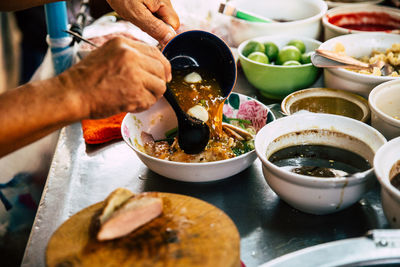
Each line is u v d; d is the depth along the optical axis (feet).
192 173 3.65
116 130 4.68
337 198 3.15
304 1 6.81
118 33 6.73
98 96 2.95
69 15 9.22
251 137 4.41
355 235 3.28
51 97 2.84
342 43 5.50
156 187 3.96
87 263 2.43
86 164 4.35
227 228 2.65
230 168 3.70
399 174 3.20
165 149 4.37
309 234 3.31
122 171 4.22
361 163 3.66
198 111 4.16
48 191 3.99
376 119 4.00
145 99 3.20
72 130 4.98
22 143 2.99
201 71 4.50
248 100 4.64
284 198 3.40
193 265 2.38
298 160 3.79
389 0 7.51
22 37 10.01
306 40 5.86
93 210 2.85
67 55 6.86
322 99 4.80
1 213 6.82
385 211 2.99
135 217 2.63
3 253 6.39
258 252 3.17
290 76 5.11
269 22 6.25
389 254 2.42
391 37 5.47
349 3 7.23
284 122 3.87
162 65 3.30
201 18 6.60
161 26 4.66
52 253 2.50
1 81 9.36
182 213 2.79
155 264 2.40
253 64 5.21
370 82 4.62
